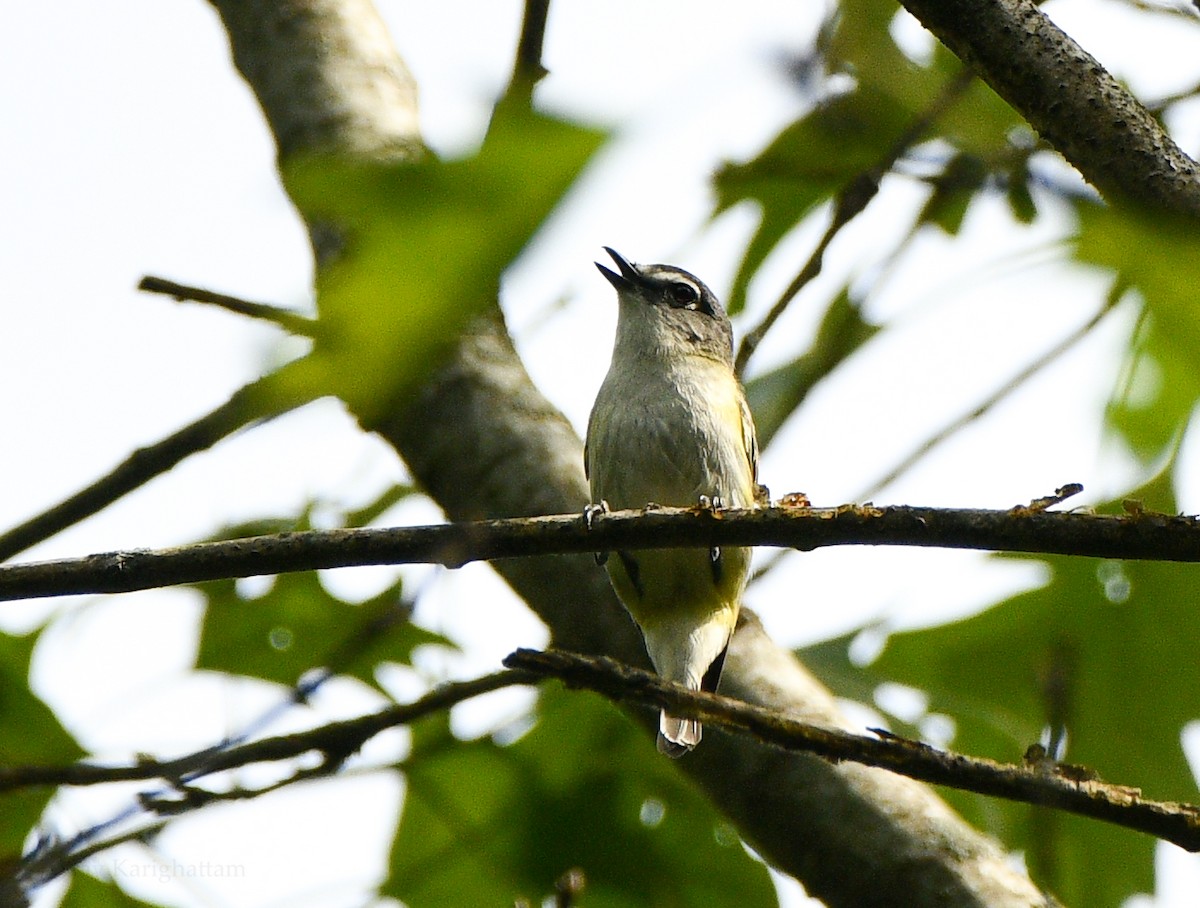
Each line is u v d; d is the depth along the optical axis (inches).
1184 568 400.5
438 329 86.9
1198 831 223.1
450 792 434.0
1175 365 143.2
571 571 390.6
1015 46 226.5
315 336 91.1
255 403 96.8
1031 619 416.2
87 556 277.6
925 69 315.0
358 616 459.5
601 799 432.8
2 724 413.4
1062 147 222.7
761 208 376.5
